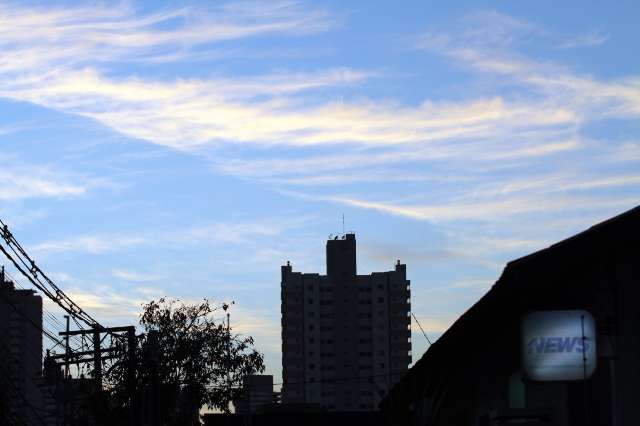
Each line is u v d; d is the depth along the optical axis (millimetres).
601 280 14453
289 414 79438
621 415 13914
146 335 46969
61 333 41469
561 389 16125
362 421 79000
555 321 14039
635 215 13805
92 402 47500
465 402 23828
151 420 42438
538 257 14203
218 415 77188
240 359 55875
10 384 40094
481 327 18188
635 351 13945
